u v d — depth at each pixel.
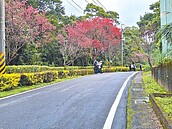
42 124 6.14
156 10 34.47
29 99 9.98
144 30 39.53
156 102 7.47
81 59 36.84
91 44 33.94
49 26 24.44
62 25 33.91
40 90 13.04
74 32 30.56
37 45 24.78
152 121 6.14
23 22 20.89
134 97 9.99
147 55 34.78
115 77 21.73
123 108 7.88
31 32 21.42
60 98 10.05
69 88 13.57
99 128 5.71
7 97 10.70
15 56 22.38
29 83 15.70
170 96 9.24
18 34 20.95
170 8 16.91
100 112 7.36
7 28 20.42
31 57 26.11
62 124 6.12
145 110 7.45
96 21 36.69
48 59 32.00
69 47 30.53
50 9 38.19
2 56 14.54
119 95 10.62
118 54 46.72
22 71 18.56
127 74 26.89
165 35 8.44
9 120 6.57
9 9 20.25
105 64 40.94
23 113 7.37
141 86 14.17
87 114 7.14
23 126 5.98
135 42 47.84
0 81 12.72
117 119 6.49
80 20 38.09
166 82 11.66
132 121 6.16
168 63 10.97
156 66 16.86
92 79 19.58
